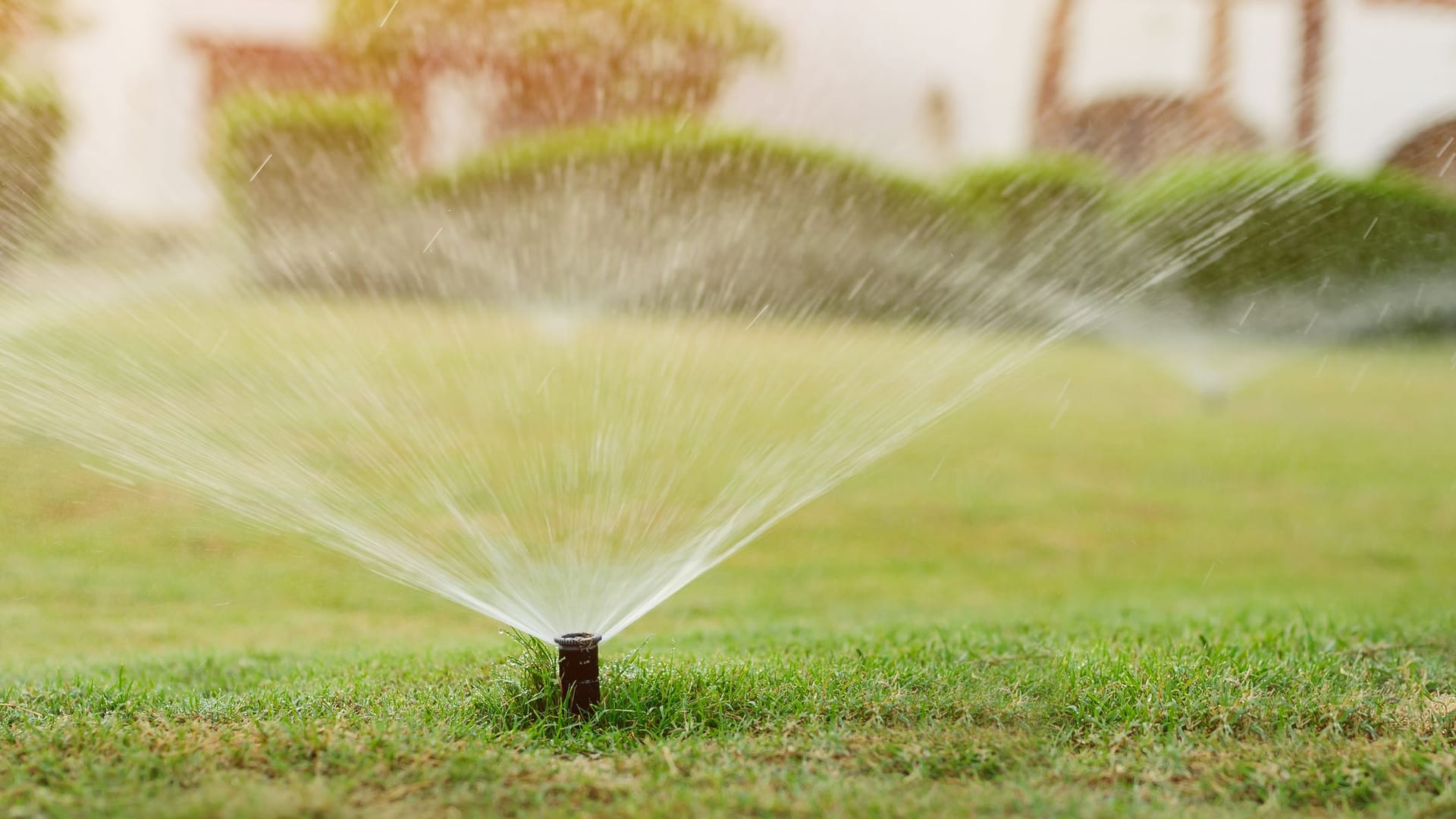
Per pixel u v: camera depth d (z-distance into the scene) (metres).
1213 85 19.91
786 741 3.65
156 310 12.47
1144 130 20.38
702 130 17.56
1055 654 4.79
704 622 6.06
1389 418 11.29
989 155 20.30
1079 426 10.59
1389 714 3.98
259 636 5.69
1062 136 20.67
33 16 16.95
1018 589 6.86
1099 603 6.55
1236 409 11.51
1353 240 16.02
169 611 6.03
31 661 5.08
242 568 6.72
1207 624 5.58
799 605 6.45
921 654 4.81
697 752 3.54
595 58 20.28
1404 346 15.65
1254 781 3.41
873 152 19.48
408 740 3.55
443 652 5.09
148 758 3.40
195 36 18.78
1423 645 5.04
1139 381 12.55
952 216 16.72
